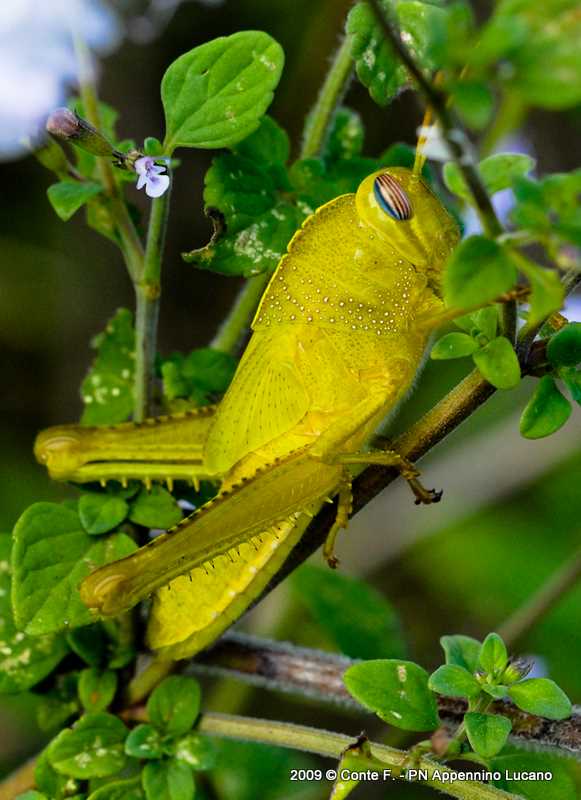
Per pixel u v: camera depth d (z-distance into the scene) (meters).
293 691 0.29
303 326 0.29
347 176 0.29
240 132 0.27
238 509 0.29
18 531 0.28
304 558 0.29
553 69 0.23
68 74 0.30
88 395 0.29
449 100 0.25
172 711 0.28
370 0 0.25
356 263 0.29
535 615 0.30
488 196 0.25
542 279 0.25
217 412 0.29
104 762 0.28
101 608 0.28
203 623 0.28
